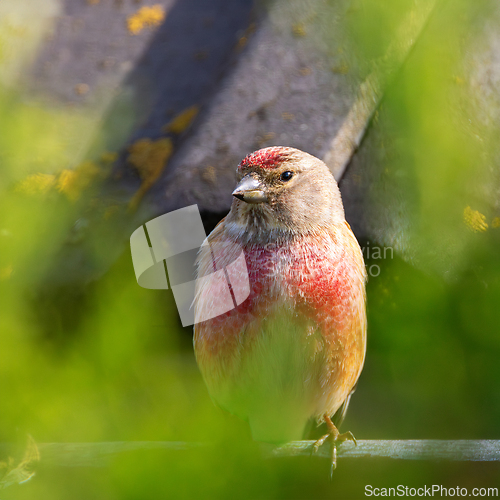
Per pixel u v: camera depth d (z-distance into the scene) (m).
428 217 4.05
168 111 4.12
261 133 4.09
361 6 4.00
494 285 4.03
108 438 4.01
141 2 4.19
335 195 4.06
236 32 4.16
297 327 4.04
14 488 4.00
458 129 4.09
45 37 4.17
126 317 4.01
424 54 4.02
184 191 4.07
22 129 4.02
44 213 4.06
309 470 4.02
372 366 4.07
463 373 4.02
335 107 4.09
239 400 4.05
